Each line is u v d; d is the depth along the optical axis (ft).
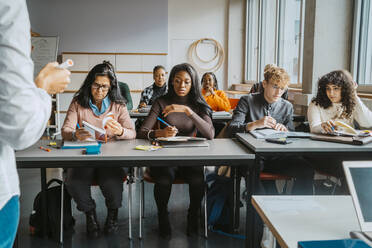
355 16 12.01
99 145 6.43
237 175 7.98
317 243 2.70
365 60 11.91
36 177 12.49
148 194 10.86
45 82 2.83
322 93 8.66
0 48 2.29
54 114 24.03
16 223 2.72
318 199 3.99
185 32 25.43
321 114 8.80
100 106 8.07
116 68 24.45
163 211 7.61
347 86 8.32
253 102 8.95
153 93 16.37
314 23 12.28
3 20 2.31
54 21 24.07
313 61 12.45
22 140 2.41
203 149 6.76
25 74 2.36
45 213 7.66
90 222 7.70
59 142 7.42
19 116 2.31
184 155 6.18
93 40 24.40
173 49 25.49
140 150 6.60
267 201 3.90
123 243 7.42
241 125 8.36
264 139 7.28
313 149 6.49
